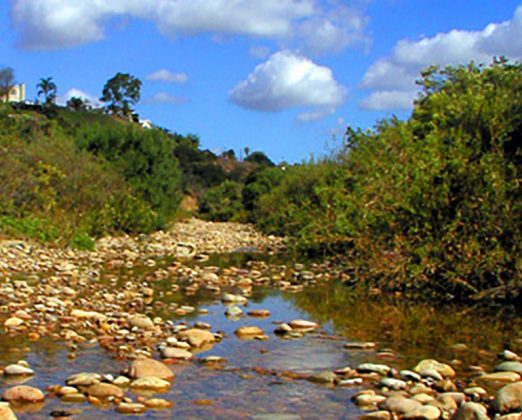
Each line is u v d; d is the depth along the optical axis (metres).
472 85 15.95
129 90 79.44
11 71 59.03
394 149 11.84
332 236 12.29
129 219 20.28
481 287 9.19
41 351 5.71
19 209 15.35
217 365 5.41
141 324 6.82
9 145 16.50
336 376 5.02
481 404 4.35
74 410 4.16
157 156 23.16
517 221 8.67
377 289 9.81
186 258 14.83
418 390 4.66
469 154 9.38
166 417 4.08
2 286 8.90
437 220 9.42
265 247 18.23
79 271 11.26
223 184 38.31
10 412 3.88
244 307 8.38
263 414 4.15
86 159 19.23
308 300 8.95
